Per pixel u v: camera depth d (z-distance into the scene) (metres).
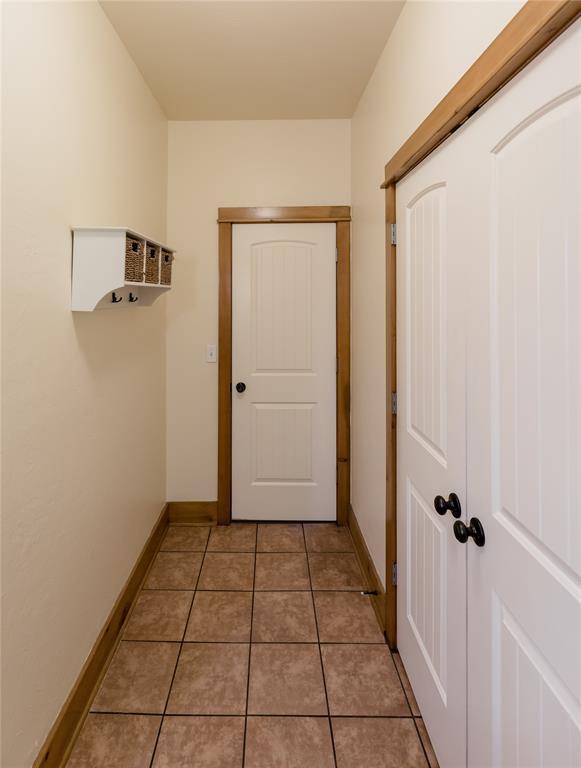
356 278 2.73
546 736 0.84
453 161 1.24
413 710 1.59
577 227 0.74
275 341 3.00
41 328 1.29
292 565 2.54
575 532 0.75
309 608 2.16
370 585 2.28
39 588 1.28
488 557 1.07
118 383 1.99
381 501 2.08
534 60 0.85
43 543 1.30
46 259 1.31
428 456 1.48
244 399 3.03
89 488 1.65
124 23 1.86
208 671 1.76
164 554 2.65
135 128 2.21
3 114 1.09
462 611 1.22
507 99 0.95
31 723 1.23
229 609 2.14
